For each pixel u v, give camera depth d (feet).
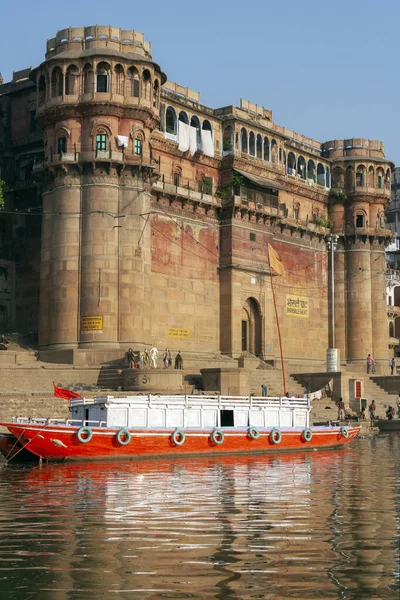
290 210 247.70
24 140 215.31
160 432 113.19
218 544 52.49
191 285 214.28
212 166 225.76
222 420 120.78
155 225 205.98
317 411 185.16
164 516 63.52
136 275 187.62
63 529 57.82
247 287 225.56
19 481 87.04
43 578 44.11
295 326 243.40
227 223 223.10
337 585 42.55
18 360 181.37
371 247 258.16
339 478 91.04
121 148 188.75
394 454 124.26
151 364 176.55
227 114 229.86
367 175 258.98
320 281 255.09
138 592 41.52
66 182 189.16
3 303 208.74
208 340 217.77
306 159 254.88
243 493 77.61
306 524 59.88
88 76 188.85
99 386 172.65
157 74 197.26
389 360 258.98
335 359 207.92
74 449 107.14
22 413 139.13
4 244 211.20
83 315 184.96
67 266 187.01
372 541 53.42
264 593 41.19
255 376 197.06
